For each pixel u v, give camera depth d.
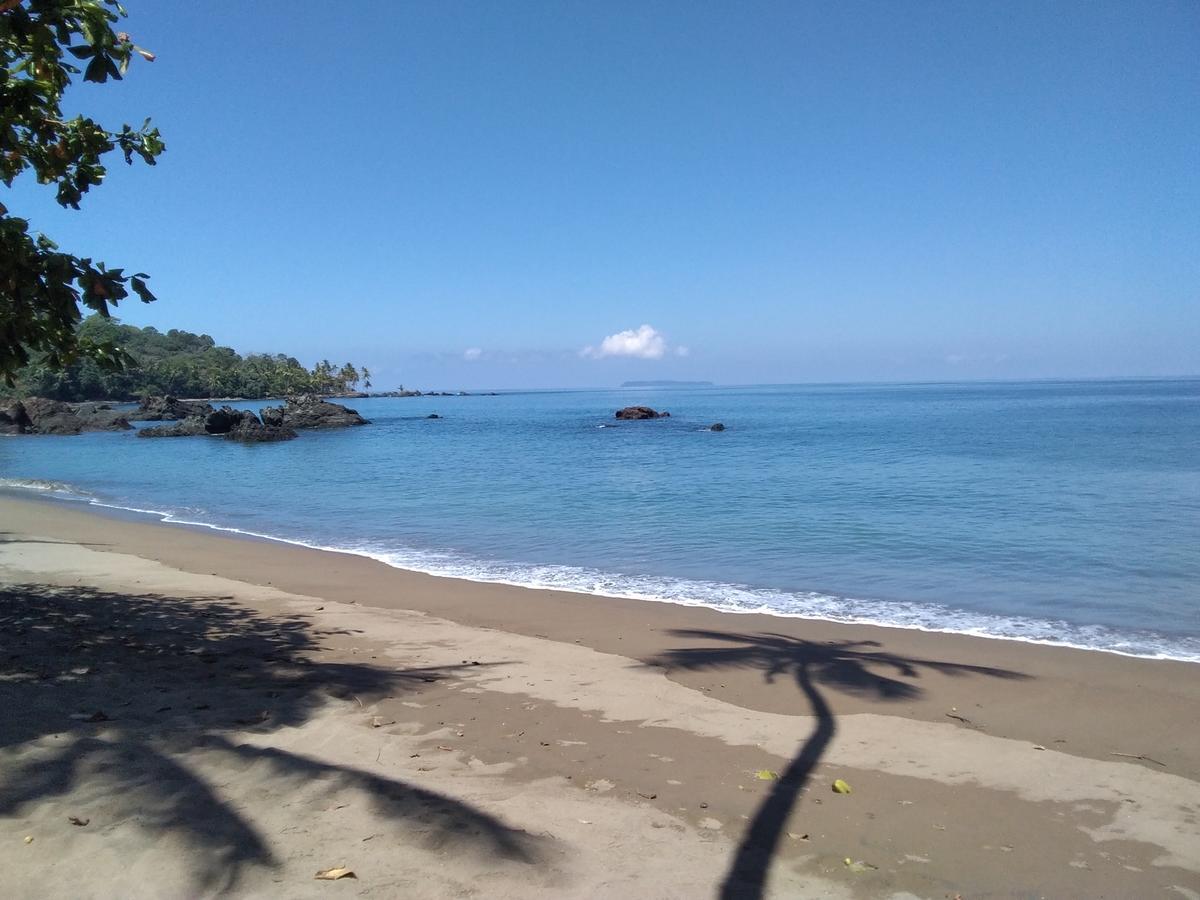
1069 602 11.46
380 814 4.35
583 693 7.17
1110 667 8.40
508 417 91.94
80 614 9.57
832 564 14.19
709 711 6.79
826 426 59.28
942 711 6.97
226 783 4.59
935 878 4.14
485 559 14.98
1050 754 5.98
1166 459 31.31
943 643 9.36
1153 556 14.41
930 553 14.97
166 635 8.66
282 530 18.77
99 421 67.19
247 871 3.70
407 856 3.93
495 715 6.45
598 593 12.13
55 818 4.08
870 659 8.61
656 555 15.23
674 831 4.52
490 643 9.02
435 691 7.04
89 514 21.42
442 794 4.70
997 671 8.20
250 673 7.18
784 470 29.84
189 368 139.50
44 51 6.45
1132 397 116.06
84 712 5.70
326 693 6.67
